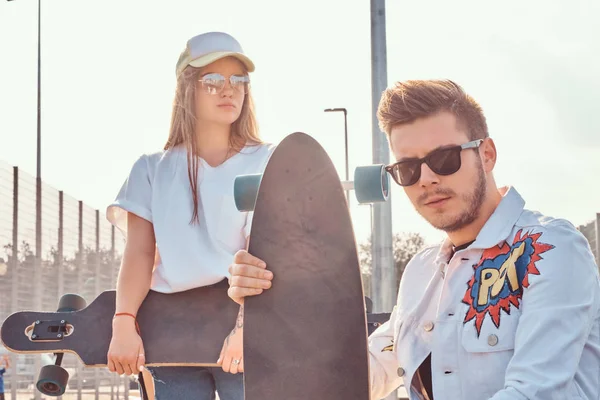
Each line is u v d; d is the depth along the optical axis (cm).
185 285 338
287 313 210
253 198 228
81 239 1096
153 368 350
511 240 210
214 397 354
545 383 187
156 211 344
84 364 357
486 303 208
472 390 207
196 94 350
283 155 218
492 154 217
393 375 255
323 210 212
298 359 207
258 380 208
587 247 204
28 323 362
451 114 211
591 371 201
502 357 203
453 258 218
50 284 1011
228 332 337
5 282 913
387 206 770
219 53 346
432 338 220
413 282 237
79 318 361
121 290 344
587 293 198
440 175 210
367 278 2373
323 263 210
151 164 354
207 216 341
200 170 347
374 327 371
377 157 762
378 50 771
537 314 195
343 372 205
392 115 215
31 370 1001
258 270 211
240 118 358
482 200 214
